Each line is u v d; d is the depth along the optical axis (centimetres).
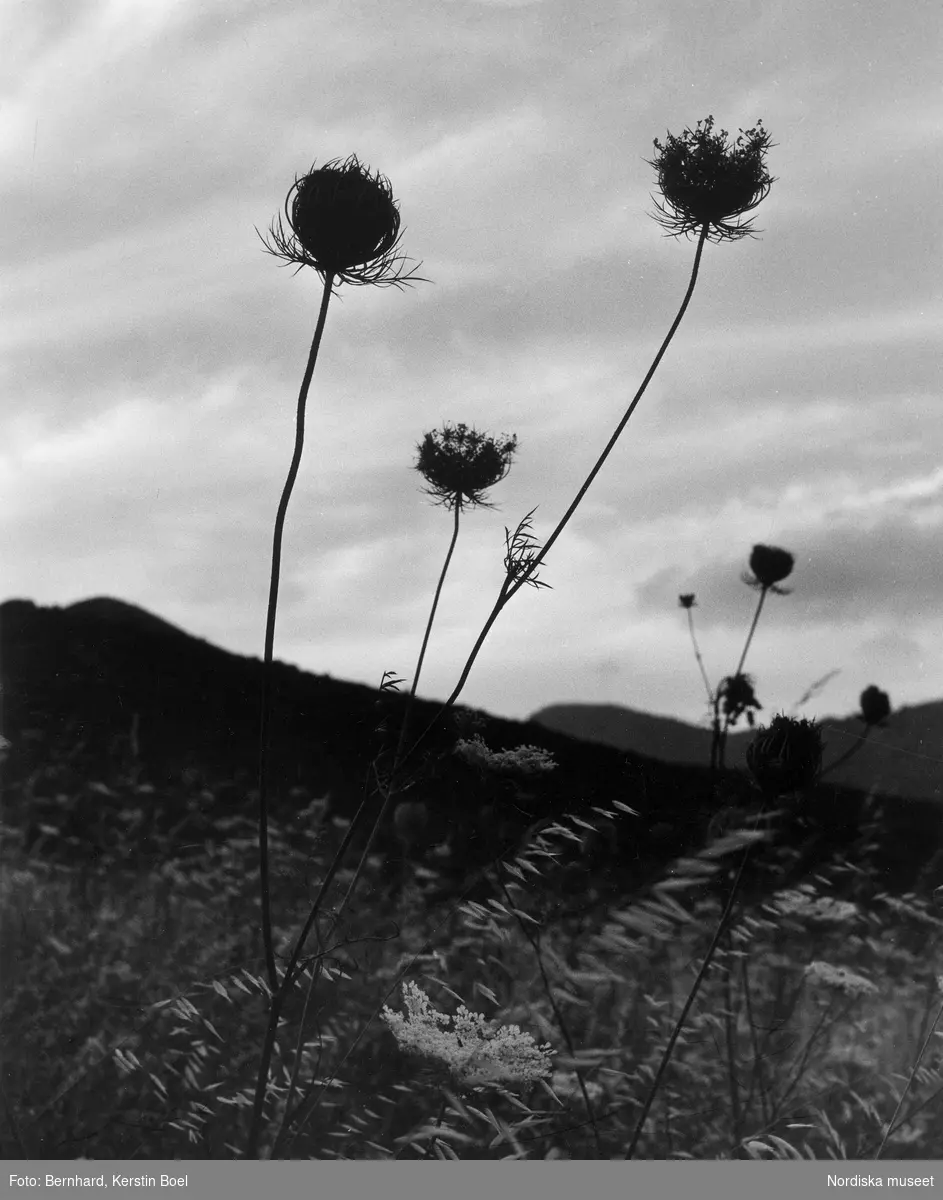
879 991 80
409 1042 72
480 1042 72
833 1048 79
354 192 68
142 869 82
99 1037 77
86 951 79
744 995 79
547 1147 75
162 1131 74
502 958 79
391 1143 75
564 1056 75
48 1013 77
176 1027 77
